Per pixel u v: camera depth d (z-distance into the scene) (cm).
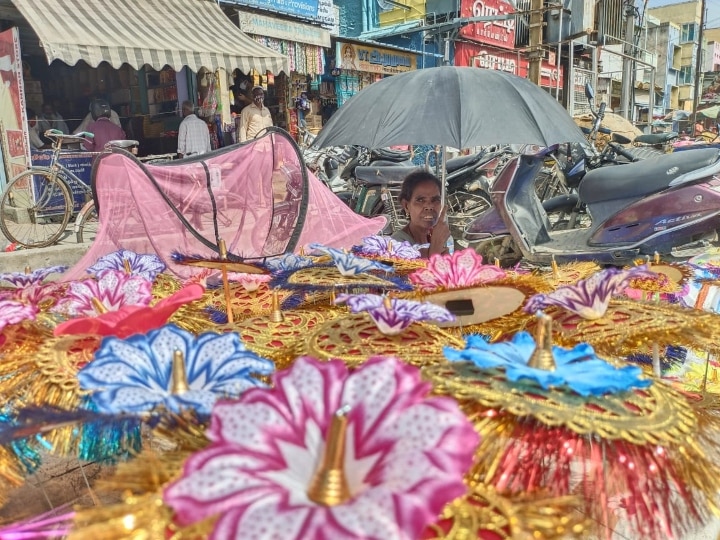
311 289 131
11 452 89
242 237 215
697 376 162
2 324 100
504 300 123
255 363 80
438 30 973
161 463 67
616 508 85
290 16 894
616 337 108
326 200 238
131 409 69
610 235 425
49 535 75
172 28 683
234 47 700
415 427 58
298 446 59
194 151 731
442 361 90
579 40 1240
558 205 541
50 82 818
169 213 209
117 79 863
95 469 122
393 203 607
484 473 72
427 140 267
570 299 112
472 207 665
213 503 52
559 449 74
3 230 507
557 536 63
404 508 50
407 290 134
